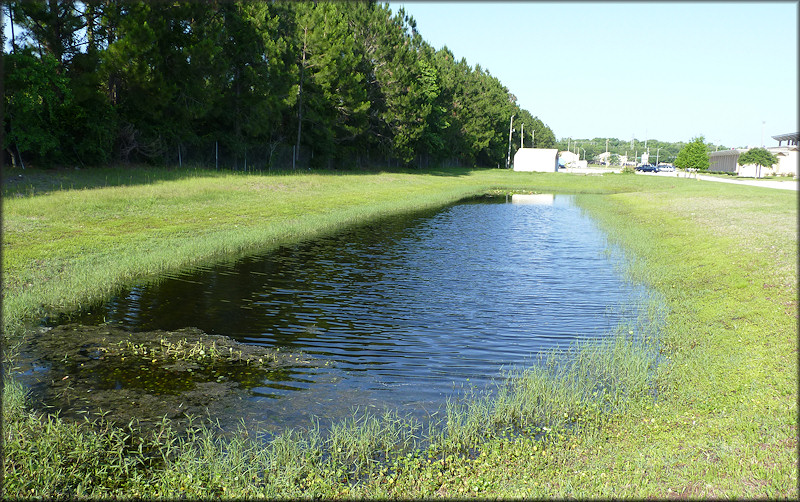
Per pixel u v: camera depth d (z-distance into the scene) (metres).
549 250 17.83
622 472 5.18
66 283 11.30
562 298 12.08
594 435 6.11
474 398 7.17
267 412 6.67
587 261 16.06
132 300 11.09
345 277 13.71
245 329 9.66
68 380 7.37
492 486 5.12
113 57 27.34
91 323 9.67
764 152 71.00
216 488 5.17
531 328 10.04
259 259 15.39
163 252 14.55
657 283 13.21
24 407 6.49
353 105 46.12
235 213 22.17
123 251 14.64
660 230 20.69
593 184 52.81
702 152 72.06
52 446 5.62
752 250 14.34
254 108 37.50
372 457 5.78
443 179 51.94
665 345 9.09
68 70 28.08
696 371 7.68
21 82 23.92
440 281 13.50
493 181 55.12
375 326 10.03
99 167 28.97
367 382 7.62
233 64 37.50
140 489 5.15
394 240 19.38
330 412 6.72
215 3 35.19
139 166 31.34
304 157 46.00
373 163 56.53
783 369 7.21
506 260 16.17
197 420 6.45
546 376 7.59
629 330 9.89
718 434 5.79
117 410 6.61
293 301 11.48
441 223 24.23
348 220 23.52
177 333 9.32
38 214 17.83
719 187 40.84
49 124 26.48
